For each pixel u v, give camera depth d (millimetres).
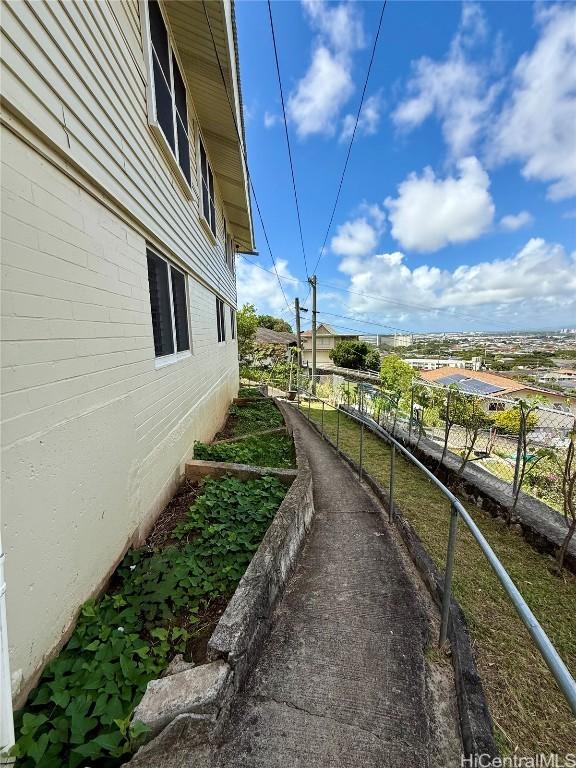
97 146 2070
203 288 5590
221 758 1230
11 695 1212
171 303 3787
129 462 2441
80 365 1831
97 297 2051
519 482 3682
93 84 2037
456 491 4375
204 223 5441
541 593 2543
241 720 1379
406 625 1937
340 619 1986
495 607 2287
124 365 2410
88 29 1987
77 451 1771
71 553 1682
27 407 1404
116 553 2189
